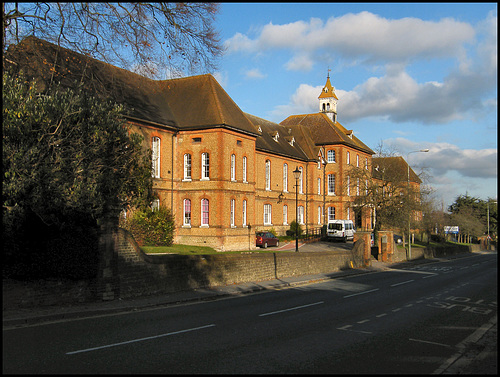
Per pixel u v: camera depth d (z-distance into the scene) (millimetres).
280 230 50750
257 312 13359
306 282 22812
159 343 9195
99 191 13031
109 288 14133
